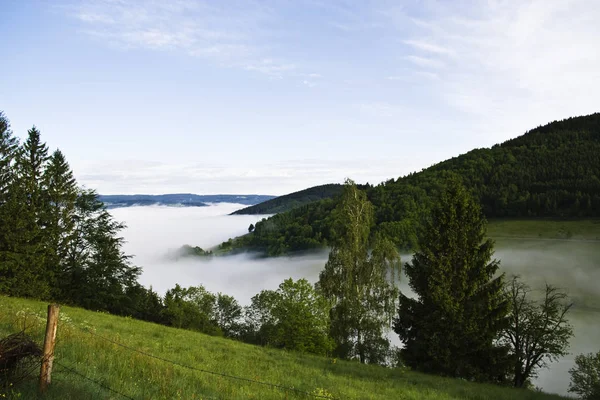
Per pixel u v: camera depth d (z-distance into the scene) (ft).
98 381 30.81
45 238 144.25
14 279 127.34
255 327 207.10
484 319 101.19
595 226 552.00
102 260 155.74
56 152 163.12
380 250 129.59
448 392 73.82
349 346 131.44
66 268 151.74
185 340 83.15
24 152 151.84
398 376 86.02
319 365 85.30
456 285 103.81
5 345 26.99
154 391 32.35
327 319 129.90
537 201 627.46
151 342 67.05
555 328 112.37
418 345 104.17
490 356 100.22
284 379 56.39
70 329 50.06
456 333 100.07
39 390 25.53
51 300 137.90
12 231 130.82
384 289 128.77
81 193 160.76
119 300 160.35
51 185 155.94
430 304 106.11
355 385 64.85
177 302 193.67
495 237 552.41
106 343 46.37
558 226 569.23
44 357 26.05
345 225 132.05
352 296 129.39
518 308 113.29
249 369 59.57
